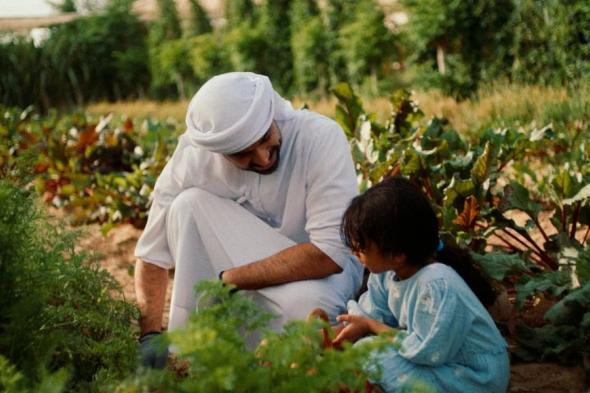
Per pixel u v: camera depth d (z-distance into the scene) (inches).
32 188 112.2
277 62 754.2
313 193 112.1
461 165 162.7
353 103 181.0
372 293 109.1
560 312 116.0
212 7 948.6
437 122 185.2
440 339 96.0
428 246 99.7
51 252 94.7
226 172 115.9
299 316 110.8
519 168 183.6
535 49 419.2
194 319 69.9
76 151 264.5
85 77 794.2
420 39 498.3
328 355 67.3
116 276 186.4
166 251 120.5
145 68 847.7
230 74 107.1
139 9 962.1
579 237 176.2
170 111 594.2
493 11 453.1
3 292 88.7
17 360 87.5
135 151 267.3
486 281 112.0
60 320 96.8
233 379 60.2
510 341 127.7
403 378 97.8
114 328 98.4
